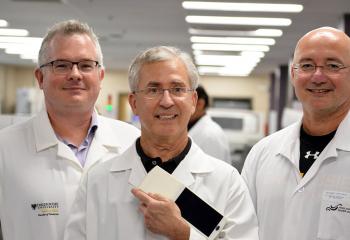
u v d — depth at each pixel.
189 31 6.21
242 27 5.73
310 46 1.55
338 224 1.48
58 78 1.50
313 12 4.77
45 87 1.55
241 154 5.36
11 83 11.98
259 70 10.62
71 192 1.52
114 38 7.11
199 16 5.20
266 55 8.11
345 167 1.54
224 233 1.28
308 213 1.54
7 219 1.47
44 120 1.60
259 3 4.46
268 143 1.79
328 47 1.52
